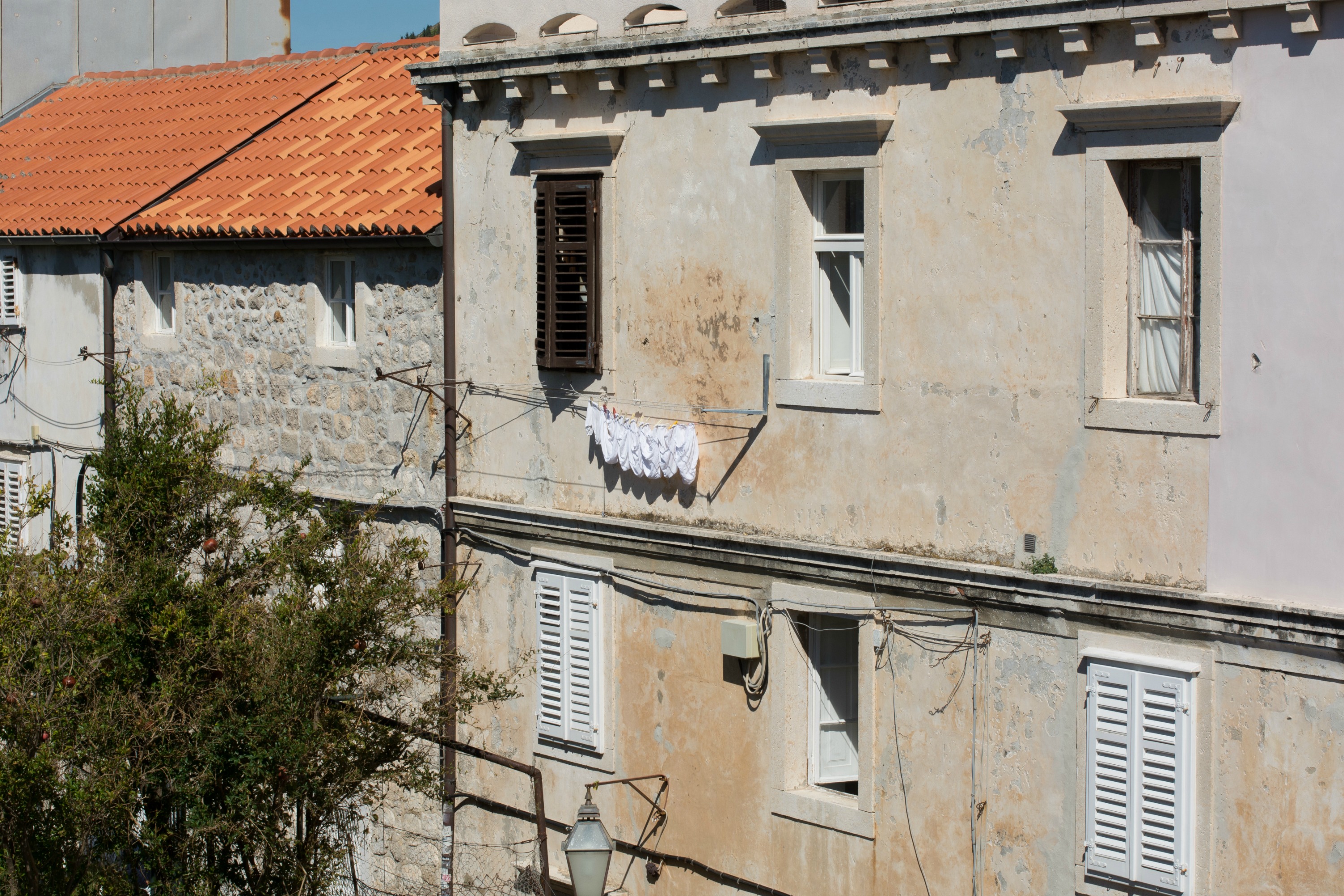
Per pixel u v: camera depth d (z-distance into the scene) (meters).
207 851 15.70
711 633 16.34
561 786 17.98
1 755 13.61
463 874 19.19
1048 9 13.04
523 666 18.30
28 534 25.38
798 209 15.30
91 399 24.28
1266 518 12.35
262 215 20.94
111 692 14.88
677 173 16.28
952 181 14.04
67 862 14.63
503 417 18.38
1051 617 13.55
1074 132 13.22
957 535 14.23
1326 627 11.92
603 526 17.23
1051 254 13.45
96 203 23.83
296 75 25.83
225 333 22.02
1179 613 12.73
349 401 20.23
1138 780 12.98
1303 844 12.20
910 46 14.20
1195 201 12.91
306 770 15.21
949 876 14.40
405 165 20.50
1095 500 13.30
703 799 16.53
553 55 16.95
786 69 15.19
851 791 15.99
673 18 17.11
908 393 14.51
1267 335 12.27
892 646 14.75
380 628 15.95
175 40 32.41
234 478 17.34
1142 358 13.33
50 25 30.70
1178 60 12.60
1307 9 11.77
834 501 15.16
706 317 16.17
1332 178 11.88
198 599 15.72
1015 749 13.86
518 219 17.94
